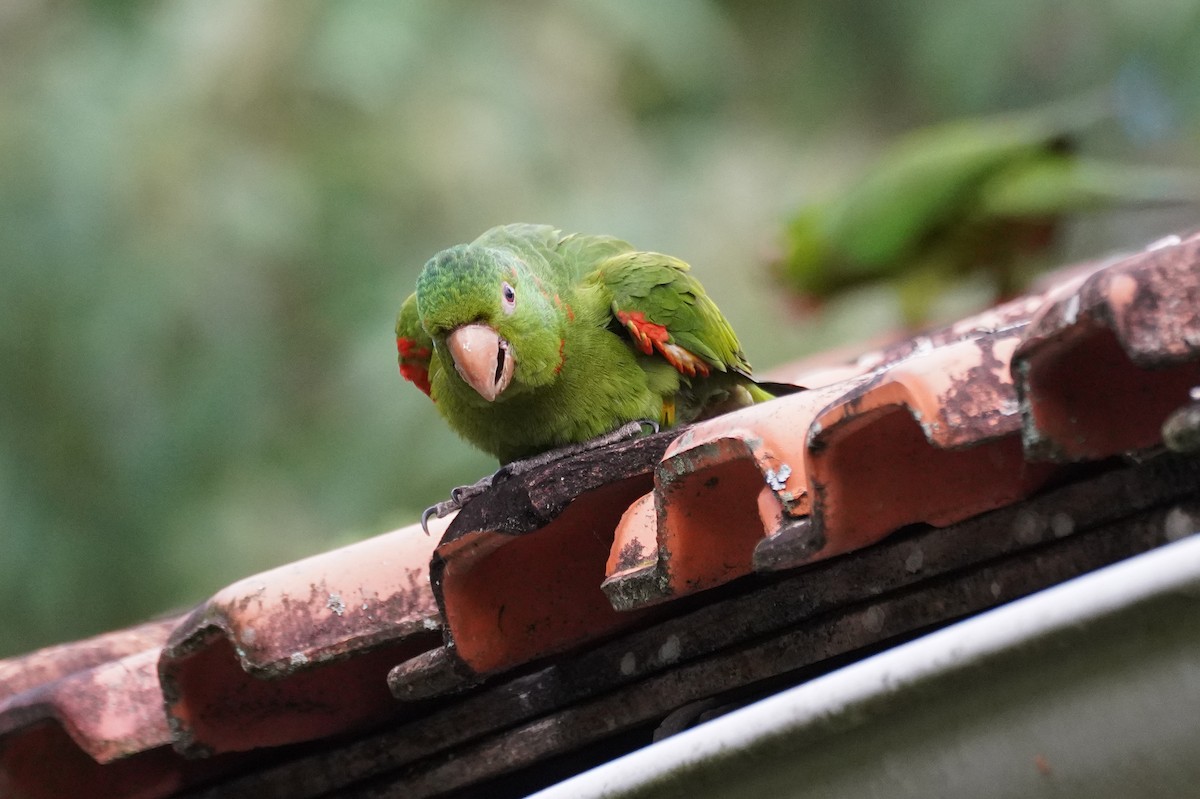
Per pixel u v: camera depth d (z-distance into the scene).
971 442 3.49
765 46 20.02
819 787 3.51
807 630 4.15
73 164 15.93
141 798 5.32
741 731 3.52
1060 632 3.08
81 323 15.81
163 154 16.14
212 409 15.95
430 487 15.40
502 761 4.79
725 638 4.28
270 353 16.14
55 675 6.16
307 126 16.62
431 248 16.38
